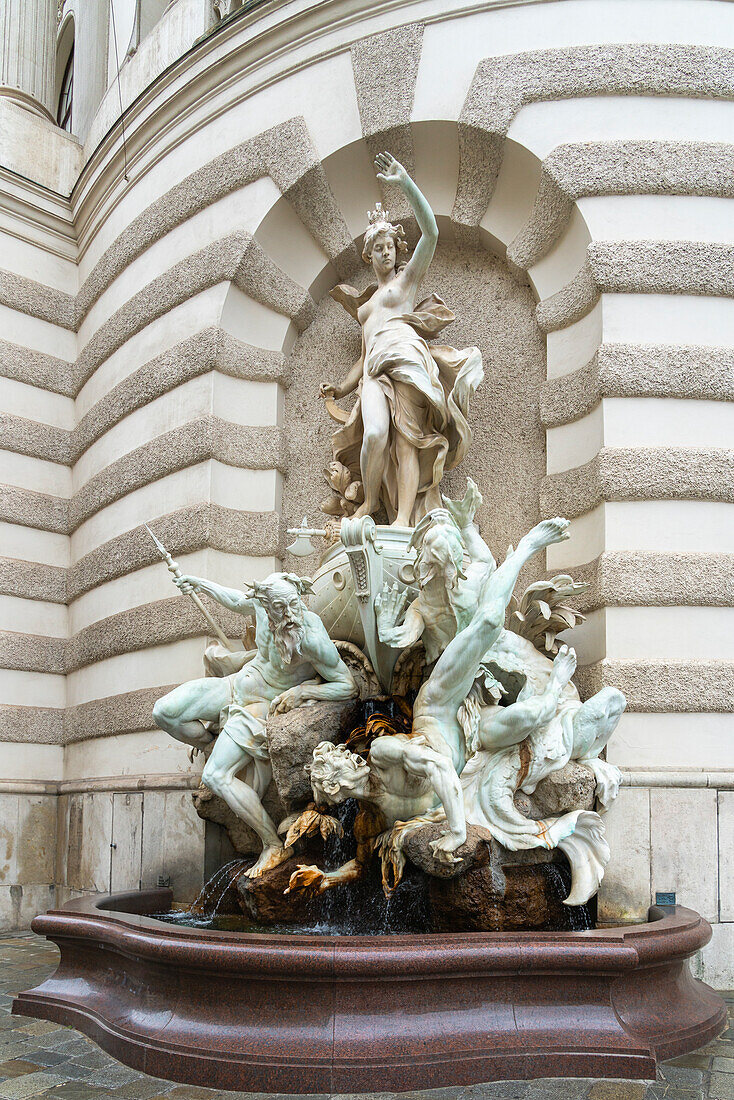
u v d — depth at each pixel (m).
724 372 9.14
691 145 9.48
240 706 8.27
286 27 11.22
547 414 9.97
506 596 7.25
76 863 11.89
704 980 7.88
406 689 8.41
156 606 10.96
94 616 12.55
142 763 10.97
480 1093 4.95
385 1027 5.24
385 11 10.73
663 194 9.50
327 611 8.98
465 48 10.38
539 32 10.10
